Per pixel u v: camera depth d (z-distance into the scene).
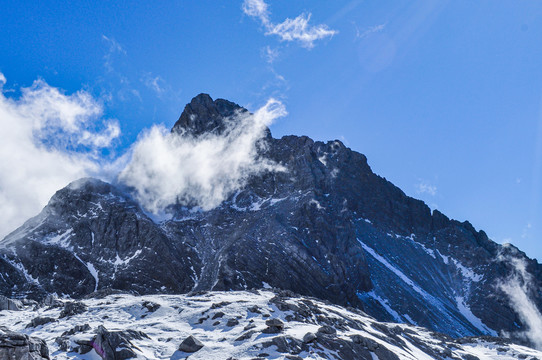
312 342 49.81
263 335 50.84
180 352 47.97
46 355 38.72
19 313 72.38
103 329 46.84
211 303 69.00
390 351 55.34
